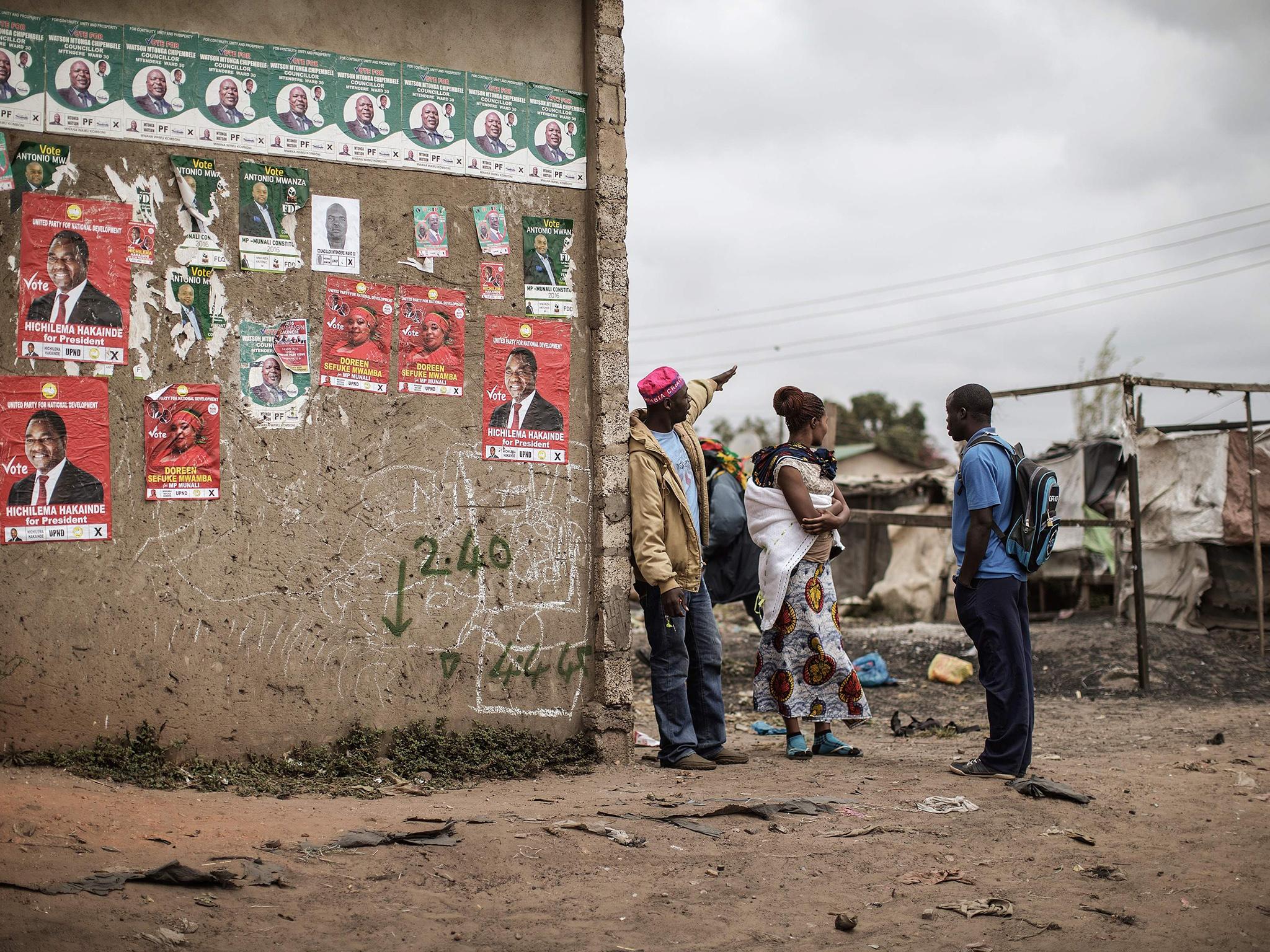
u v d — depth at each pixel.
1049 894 4.09
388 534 5.54
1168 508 12.50
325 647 5.36
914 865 4.34
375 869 3.87
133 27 5.14
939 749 7.08
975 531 5.76
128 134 5.12
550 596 5.89
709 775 5.72
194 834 4.06
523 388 5.89
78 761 4.84
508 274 5.91
